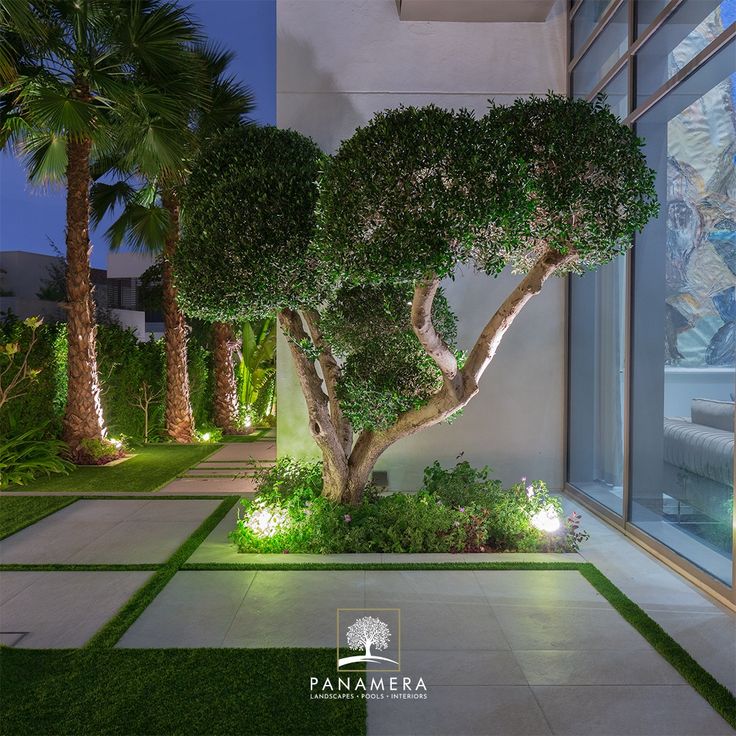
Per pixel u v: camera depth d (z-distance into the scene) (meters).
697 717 2.94
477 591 4.41
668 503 5.30
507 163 4.00
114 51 8.47
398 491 7.67
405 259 3.90
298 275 4.79
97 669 3.33
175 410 12.62
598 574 4.75
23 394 8.53
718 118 4.76
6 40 7.45
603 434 6.81
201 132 10.45
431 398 5.46
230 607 4.13
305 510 5.55
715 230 4.82
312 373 5.77
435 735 2.80
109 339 11.20
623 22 6.27
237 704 3.01
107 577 4.70
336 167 4.29
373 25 7.55
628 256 6.00
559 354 7.70
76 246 9.52
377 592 4.39
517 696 3.10
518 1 7.16
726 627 3.90
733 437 4.37
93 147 9.77
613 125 4.29
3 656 3.46
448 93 7.54
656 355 5.57
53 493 7.61
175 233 11.48
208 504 7.09
